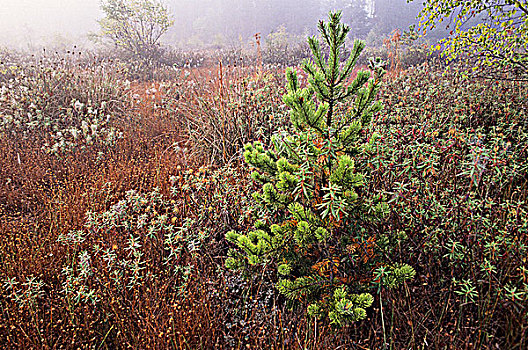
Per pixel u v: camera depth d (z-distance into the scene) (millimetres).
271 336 2320
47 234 3428
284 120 4715
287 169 2357
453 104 4742
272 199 2475
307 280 2299
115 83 8086
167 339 2266
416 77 6461
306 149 2303
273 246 2430
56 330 2438
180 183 3670
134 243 2703
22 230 3570
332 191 1983
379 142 2559
